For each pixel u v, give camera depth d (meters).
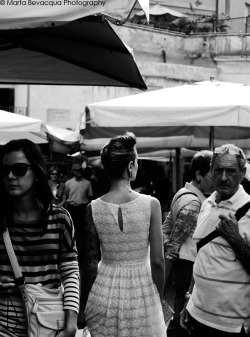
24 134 15.02
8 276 4.62
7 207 4.63
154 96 10.95
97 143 16.23
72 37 5.55
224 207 5.44
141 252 5.57
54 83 6.69
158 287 5.66
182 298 8.36
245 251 5.26
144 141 17.00
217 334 5.35
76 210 18.23
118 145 5.59
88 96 30.55
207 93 10.87
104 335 5.51
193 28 34.62
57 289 4.70
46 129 13.62
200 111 10.24
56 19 4.04
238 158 5.45
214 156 5.51
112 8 4.03
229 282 5.31
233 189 5.45
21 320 4.62
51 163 24.14
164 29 33.44
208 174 8.09
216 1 38.69
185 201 8.12
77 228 17.12
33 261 4.64
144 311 5.50
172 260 8.16
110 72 6.10
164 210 18.09
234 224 5.30
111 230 5.54
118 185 5.62
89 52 5.77
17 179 4.57
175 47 33.69
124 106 10.55
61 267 4.75
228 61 33.66
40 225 4.64
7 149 4.60
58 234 4.69
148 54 32.72
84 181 18.38
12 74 6.58
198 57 34.06
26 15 4.02
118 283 5.51
